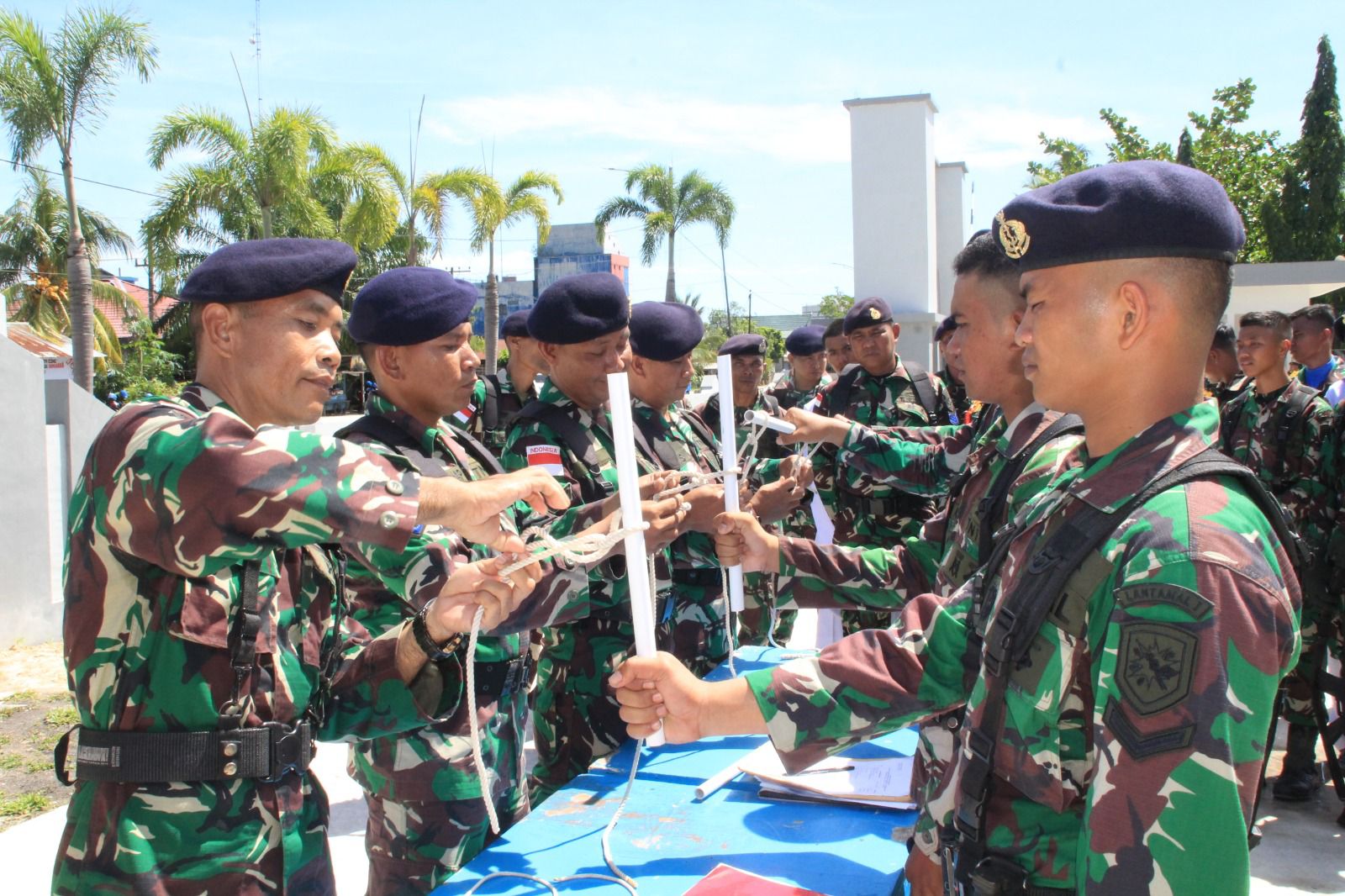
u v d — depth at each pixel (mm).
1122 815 917
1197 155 23156
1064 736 1103
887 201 16578
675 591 3047
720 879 1576
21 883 3170
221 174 15383
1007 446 1752
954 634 1348
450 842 2029
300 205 16031
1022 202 1134
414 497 1250
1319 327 5242
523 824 1854
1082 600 1068
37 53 12422
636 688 1351
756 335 5238
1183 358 1088
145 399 1425
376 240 17094
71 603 1419
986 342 1799
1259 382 4398
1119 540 1041
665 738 1367
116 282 29703
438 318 2195
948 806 1413
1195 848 876
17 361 5820
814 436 3051
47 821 3635
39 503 5973
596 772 2143
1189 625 915
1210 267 1070
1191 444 1062
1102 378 1116
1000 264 1765
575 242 48438
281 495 1208
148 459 1262
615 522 2057
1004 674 1143
